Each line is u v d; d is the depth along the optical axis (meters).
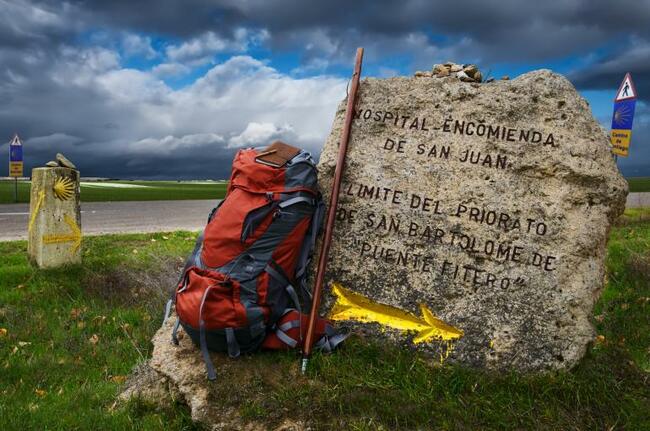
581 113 1.78
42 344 2.42
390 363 1.69
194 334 1.60
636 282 3.26
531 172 1.77
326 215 1.86
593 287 1.75
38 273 3.12
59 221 3.21
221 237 1.65
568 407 1.58
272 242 1.66
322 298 1.84
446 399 1.57
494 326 1.73
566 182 1.75
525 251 1.74
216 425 1.49
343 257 1.84
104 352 2.36
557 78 1.80
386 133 1.88
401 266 1.80
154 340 1.80
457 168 1.81
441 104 1.85
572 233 1.74
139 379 1.87
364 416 1.48
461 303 1.75
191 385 1.59
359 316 1.81
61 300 2.92
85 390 1.90
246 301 1.59
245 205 1.67
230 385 1.57
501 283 1.74
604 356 1.80
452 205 1.79
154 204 9.93
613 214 1.79
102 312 2.78
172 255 3.61
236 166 1.75
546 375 1.68
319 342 1.71
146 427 1.58
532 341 1.71
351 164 1.88
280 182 1.71
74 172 3.28
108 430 1.58
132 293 3.03
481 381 1.64
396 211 1.83
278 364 1.64
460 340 1.73
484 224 1.77
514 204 1.76
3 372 2.10
